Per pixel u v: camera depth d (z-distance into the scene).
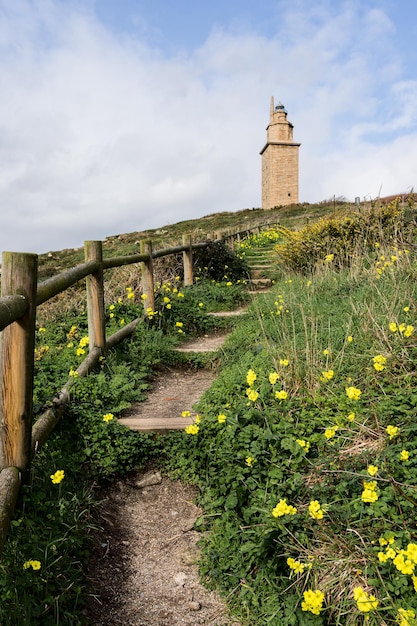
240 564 2.23
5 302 2.01
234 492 2.47
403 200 7.19
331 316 4.47
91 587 2.16
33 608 1.80
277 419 2.83
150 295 5.95
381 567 1.87
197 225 29.34
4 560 1.88
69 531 2.27
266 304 6.10
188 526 2.65
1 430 2.29
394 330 3.16
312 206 30.47
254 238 15.44
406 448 2.35
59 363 4.17
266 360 3.79
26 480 2.34
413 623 1.57
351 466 2.38
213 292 7.72
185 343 5.73
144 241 5.91
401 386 2.95
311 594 1.70
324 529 2.04
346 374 3.26
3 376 2.28
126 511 2.79
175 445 3.16
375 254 6.29
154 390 4.27
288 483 2.38
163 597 2.18
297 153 41.88
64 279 3.25
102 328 4.38
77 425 3.13
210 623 2.03
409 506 2.02
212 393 3.64
